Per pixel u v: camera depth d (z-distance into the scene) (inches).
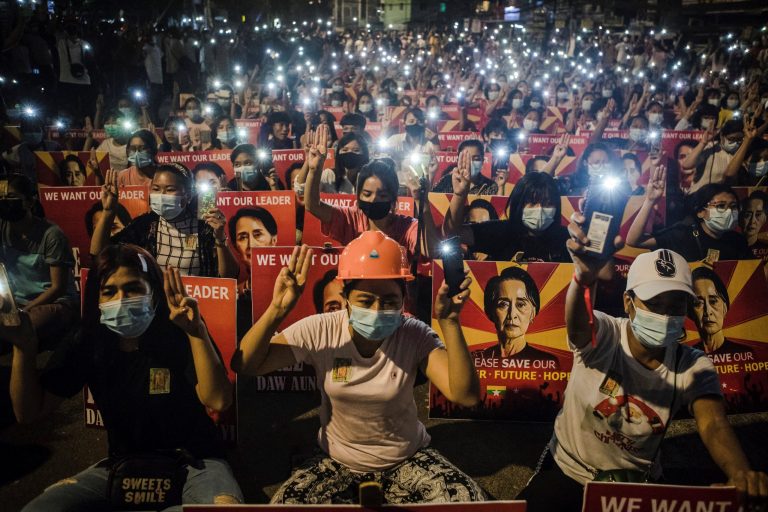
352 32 1675.7
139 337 132.8
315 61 1157.7
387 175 199.5
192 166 333.1
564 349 189.0
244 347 124.4
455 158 340.8
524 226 216.1
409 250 213.2
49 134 430.3
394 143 389.4
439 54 1360.7
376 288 116.6
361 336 126.4
